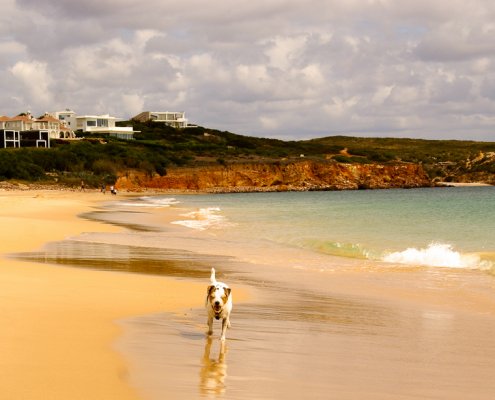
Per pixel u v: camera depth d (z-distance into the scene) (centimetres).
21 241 2411
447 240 2644
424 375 745
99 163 11050
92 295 1218
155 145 13612
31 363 696
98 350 775
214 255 2147
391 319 1104
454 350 875
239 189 12025
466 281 1600
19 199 6072
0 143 11612
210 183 12081
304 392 661
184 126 18038
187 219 4131
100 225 3447
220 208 5728
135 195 9738
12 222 3177
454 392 679
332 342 914
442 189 12900
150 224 3641
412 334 980
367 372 752
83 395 594
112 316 1019
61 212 4541
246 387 667
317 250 2336
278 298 1316
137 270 1708
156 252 2195
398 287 1498
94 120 14800
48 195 7788
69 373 665
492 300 1320
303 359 807
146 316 1042
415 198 8094
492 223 3581
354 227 3369
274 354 829
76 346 787
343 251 2261
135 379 665
